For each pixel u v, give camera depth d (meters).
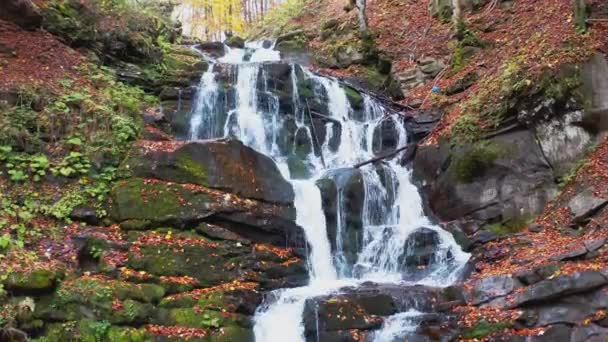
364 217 11.48
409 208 12.13
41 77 10.95
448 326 8.23
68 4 12.88
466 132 11.95
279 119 13.85
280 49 19.06
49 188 9.26
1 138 9.35
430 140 12.77
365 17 17.14
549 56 11.56
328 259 10.57
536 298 7.95
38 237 8.45
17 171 9.17
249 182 10.05
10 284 7.28
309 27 21.12
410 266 10.56
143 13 15.27
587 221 9.62
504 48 14.19
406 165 12.92
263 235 9.83
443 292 8.96
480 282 8.78
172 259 8.61
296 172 12.79
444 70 15.31
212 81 13.90
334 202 11.12
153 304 7.92
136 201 9.16
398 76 15.88
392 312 8.66
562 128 10.92
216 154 9.91
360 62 17.16
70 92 10.88
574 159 10.78
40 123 9.87
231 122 13.38
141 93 12.80
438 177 12.16
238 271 9.02
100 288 7.71
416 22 17.69
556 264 8.36
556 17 13.38
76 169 9.52
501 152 11.32
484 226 11.05
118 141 10.16
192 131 12.80
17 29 11.64
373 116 14.89
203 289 8.50
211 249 8.98
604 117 10.81
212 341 7.75
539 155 11.09
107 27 13.26
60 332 7.30
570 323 7.70
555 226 10.03
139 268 8.36
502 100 11.76
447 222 11.52
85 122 10.29
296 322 8.43
